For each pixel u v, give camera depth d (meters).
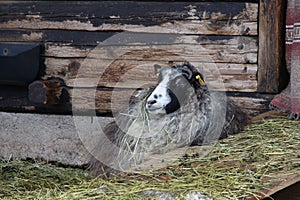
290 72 11.71
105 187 8.70
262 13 11.80
